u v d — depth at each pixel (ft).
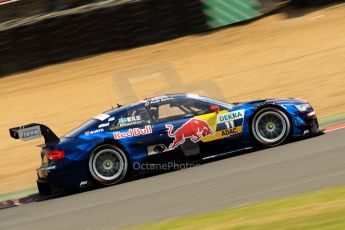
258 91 133.18
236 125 89.92
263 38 163.53
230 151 89.97
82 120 136.15
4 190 102.06
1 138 133.59
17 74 169.68
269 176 71.82
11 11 174.40
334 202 53.98
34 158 118.73
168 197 71.26
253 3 177.17
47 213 75.51
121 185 85.46
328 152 78.33
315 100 121.70
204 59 157.38
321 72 134.72
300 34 160.25
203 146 89.35
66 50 171.83
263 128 90.68
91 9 172.14
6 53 169.99
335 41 150.41
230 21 175.01
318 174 67.92
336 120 105.29
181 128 88.94
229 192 67.87
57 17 171.12
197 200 67.05
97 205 74.49
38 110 146.51
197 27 174.70
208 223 54.90
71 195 86.22
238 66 148.97
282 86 132.77
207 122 89.56
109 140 86.94
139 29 173.17
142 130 88.28
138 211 67.05
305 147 84.69
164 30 173.88
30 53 170.91
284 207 55.93
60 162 86.02
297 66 141.08
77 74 163.22
